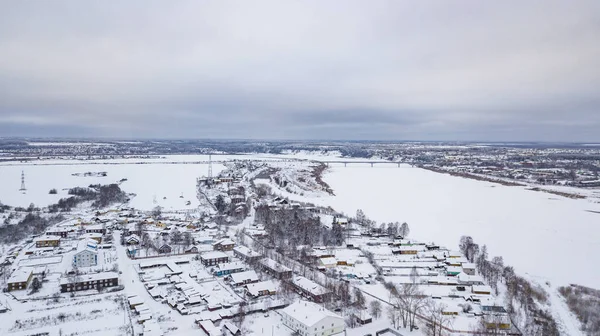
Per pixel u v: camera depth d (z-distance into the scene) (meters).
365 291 185.12
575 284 198.00
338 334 145.00
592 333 149.00
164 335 141.50
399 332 147.88
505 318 154.62
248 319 154.88
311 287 177.50
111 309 160.88
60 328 144.25
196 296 171.50
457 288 186.50
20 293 174.38
